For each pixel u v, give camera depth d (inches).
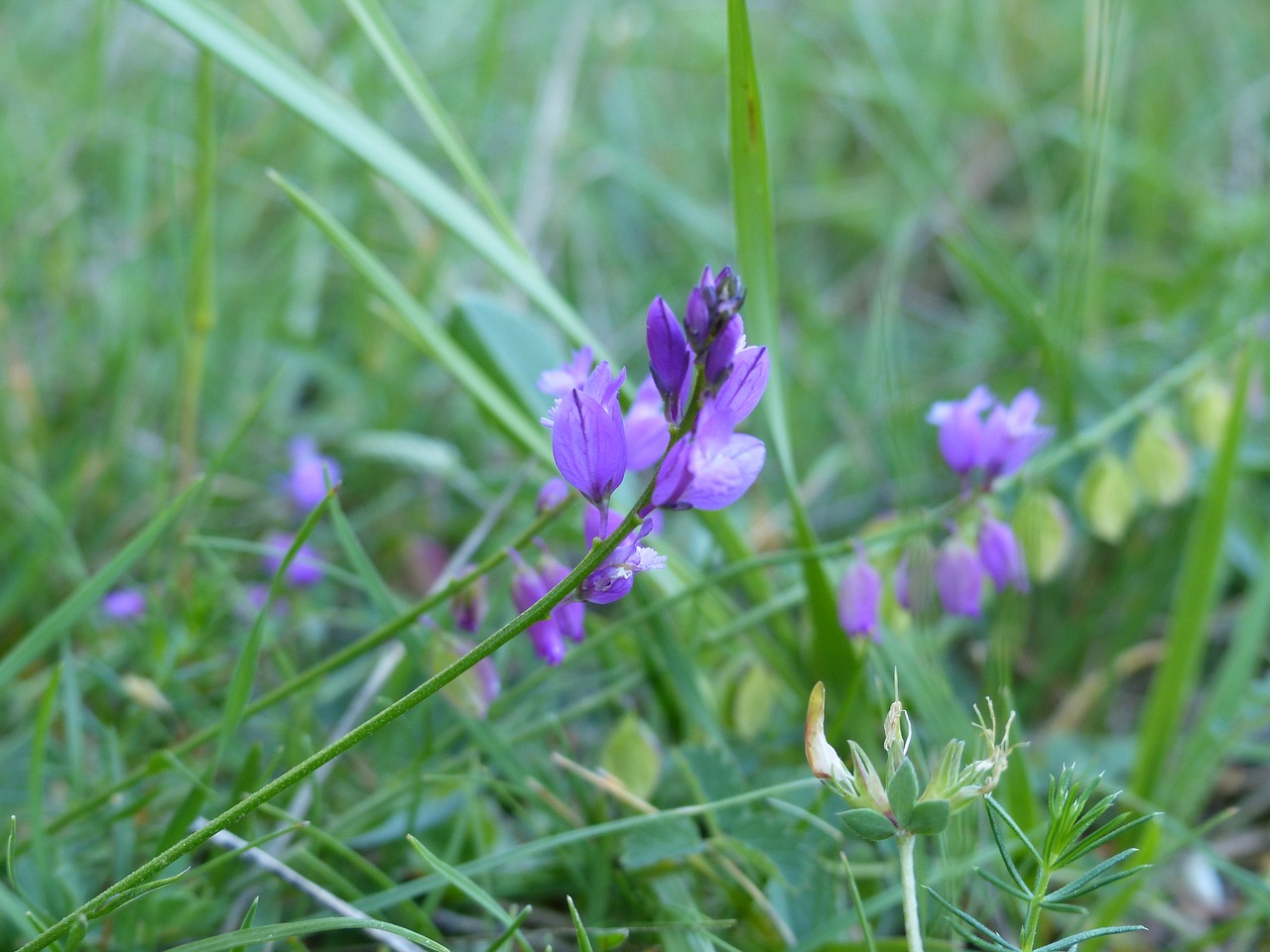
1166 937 9.6
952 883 8.7
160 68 14.4
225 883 9.0
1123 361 12.5
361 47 14.1
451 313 10.9
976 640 10.8
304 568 10.4
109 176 14.5
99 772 9.8
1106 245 16.0
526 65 16.7
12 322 11.9
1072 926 9.1
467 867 8.7
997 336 13.8
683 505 7.4
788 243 16.2
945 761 7.8
